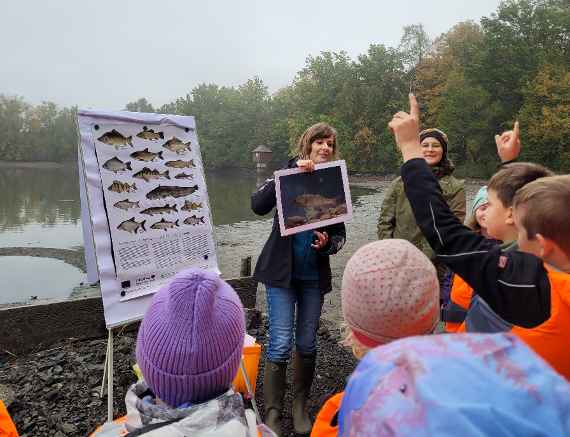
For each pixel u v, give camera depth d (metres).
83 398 3.26
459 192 3.29
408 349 0.67
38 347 4.05
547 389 0.58
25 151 113.06
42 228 20.59
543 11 41.97
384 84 59.34
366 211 21.25
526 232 1.36
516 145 2.12
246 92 94.44
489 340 0.65
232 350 1.18
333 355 4.10
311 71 67.44
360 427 0.64
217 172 79.19
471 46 50.56
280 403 2.84
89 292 10.06
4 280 11.20
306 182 2.77
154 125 3.10
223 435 1.02
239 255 11.27
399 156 54.44
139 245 2.96
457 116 44.69
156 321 1.15
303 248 2.84
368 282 1.17
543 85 37.91
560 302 1.28
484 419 0.53
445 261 1.41
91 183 2.81
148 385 1.20
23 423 2.96
